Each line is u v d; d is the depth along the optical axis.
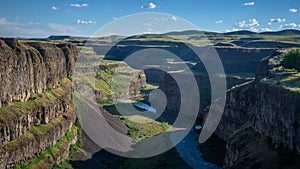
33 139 110.38
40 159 110.81
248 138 119.62
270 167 93.62
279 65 144.00
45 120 123.25
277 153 96.25
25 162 104.62
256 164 98.19
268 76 128.38
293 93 94.75
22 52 123.00
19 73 118.75
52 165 113.19
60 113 138.25
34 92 131.25
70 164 122.50
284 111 96.00
